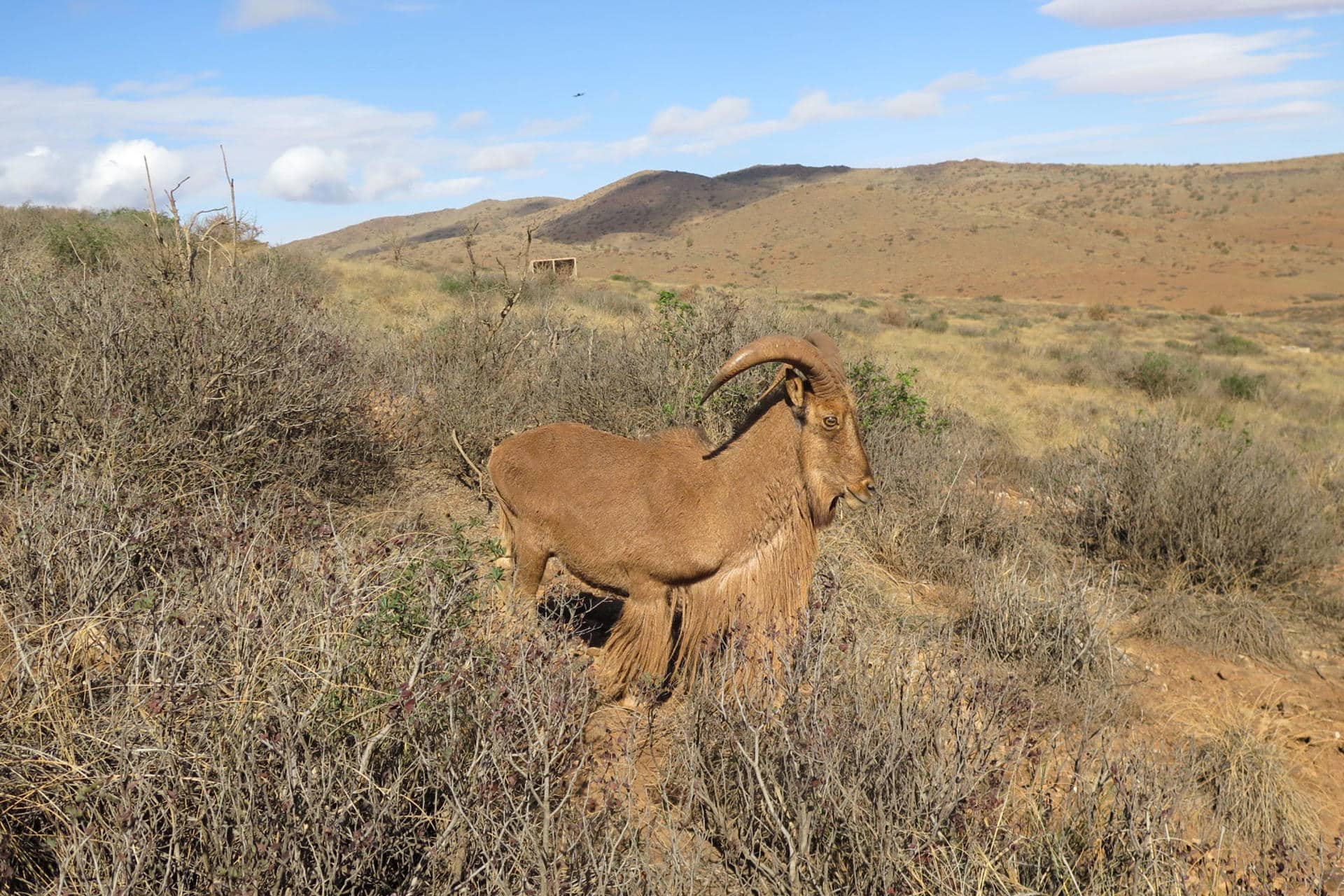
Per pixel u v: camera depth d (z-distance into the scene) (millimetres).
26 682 3020
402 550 3787
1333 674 6520
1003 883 3186
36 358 5832
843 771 3537
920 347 28672
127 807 2471
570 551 4766
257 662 2771
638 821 3518
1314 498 9656
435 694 3111
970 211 165250
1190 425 9992
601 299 26297
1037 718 5035
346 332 8805
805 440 4520
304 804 2664
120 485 4887
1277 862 3744
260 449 6113
